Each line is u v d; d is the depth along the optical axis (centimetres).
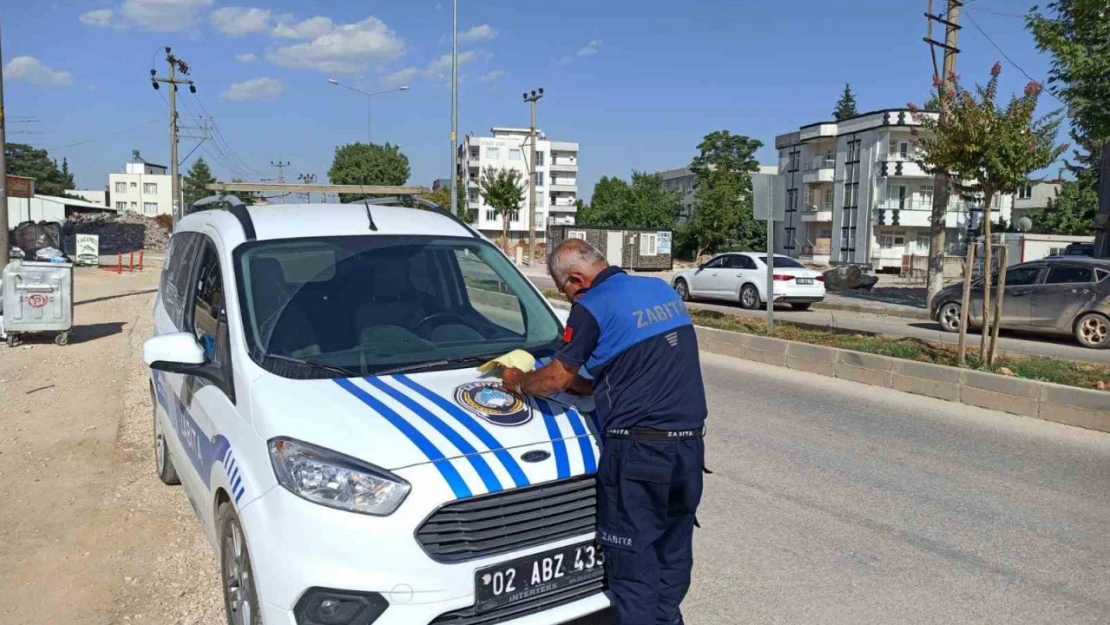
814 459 652
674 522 342
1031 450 680
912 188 5284
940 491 578
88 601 400
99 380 937
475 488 291
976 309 1565
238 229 427
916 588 427
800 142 6125
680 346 323
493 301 438
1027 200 6712
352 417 311
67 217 5572
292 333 374
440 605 284
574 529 317
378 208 485
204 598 403
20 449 654
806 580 435
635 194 7325
